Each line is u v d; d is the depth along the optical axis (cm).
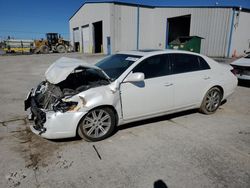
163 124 432
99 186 254
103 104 349
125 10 2628
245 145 350
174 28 2655
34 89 426
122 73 377
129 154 322
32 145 347
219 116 482
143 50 457
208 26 2072
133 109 384
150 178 268
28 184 256
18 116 476
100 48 3206
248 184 257
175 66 431
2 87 770
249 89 758
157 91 400
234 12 1906
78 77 420
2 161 302
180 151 330
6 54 3092
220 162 301
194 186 254
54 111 328
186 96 442
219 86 488
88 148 339
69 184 257
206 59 482
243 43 2106
